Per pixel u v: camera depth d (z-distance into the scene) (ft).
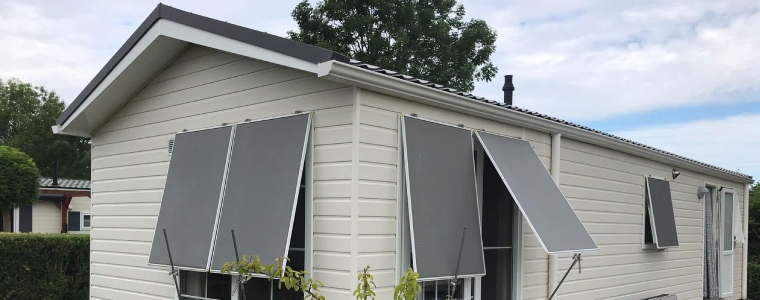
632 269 28.48
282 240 14.92
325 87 15.58
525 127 21.18
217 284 18.72
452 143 17.39
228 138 17.87
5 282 29.09
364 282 13.66
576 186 24.13
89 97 21.57
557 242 16.99
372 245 14.94
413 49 62.49
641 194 29.48
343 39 61.16
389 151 15.65
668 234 30.91
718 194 39.63
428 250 15.51
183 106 20.13
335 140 15.15
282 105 16.76
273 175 15.97
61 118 22.89
